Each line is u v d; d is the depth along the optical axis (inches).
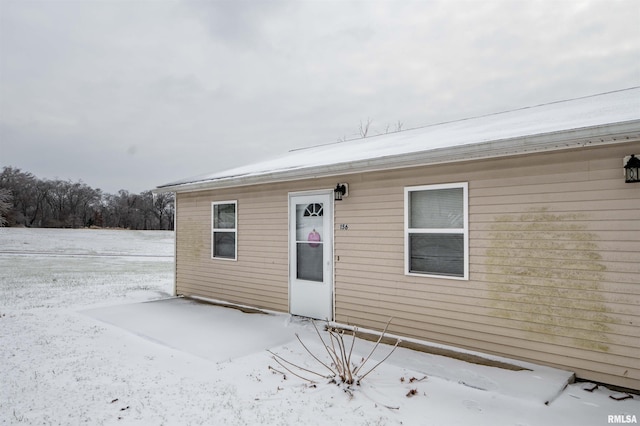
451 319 201.3
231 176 308.0
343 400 141.2
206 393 147.6
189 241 379.2
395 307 224.4
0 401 141.2
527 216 177.5
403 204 221.9
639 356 147.9
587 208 161.6
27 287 442.0
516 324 179.6
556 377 158.2
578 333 162.6
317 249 268.2
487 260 189.3
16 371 171.3
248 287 318.3
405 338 217.9
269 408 135.2
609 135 142.5
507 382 154.6
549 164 171.9
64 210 2477.9
